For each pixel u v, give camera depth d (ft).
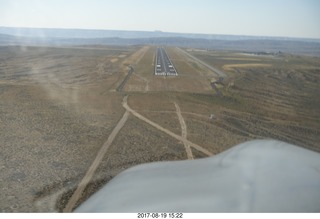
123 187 17.88
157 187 16.83
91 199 18.21
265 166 16.75
